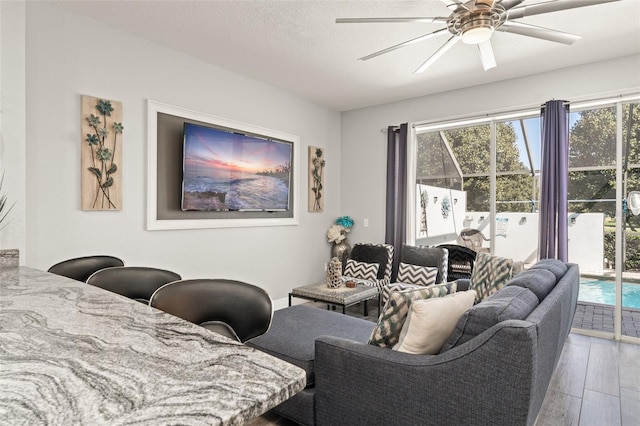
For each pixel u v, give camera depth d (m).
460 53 3.49
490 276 3.26
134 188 3.20
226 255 4.00
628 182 3.65
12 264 2.26
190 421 0.51
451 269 4.39
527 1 2.62
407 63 3.75
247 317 1.35
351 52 3.50
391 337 1.73
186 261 3.62
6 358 0.74
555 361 2.20
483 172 4.50
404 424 1.56
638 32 3.05
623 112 3.63
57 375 0.66
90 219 2.93
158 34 3.18
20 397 0.58
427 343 1.62
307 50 3.46
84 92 2.88
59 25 2.75
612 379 2.68
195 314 1.34
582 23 2.91
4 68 2.37
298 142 4.88
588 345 3.38
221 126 3.91
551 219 3.81
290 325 2.58
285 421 2.12
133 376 0.66
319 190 5.25
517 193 4.25
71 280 1.66
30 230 2.62
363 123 5.41
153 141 3.32
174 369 0.69
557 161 3.79
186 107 3.58
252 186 4.21
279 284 4.66
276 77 4.18
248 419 0.55
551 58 3.60
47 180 2.69
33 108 2.62
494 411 1.35
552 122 3.82
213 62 3.77
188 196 3.54
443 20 2.28
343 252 5.33
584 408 2.28
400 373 1.56
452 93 4.60
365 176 5.41
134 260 3.21
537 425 2.11
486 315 1.50
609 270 3.72
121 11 2.80
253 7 2.73
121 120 3.09
